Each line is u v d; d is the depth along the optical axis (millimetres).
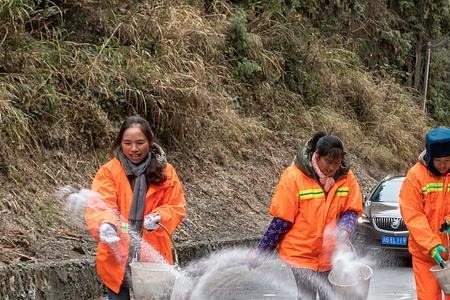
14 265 8016
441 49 32500
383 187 14875
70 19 14391
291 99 20766
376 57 28375
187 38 16484
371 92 24656
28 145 11367
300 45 21703
